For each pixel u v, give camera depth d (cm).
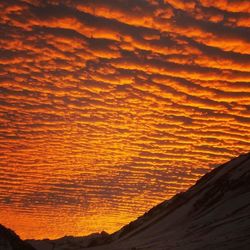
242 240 5184
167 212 10950
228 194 8706
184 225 8381
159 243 7238
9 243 3447
